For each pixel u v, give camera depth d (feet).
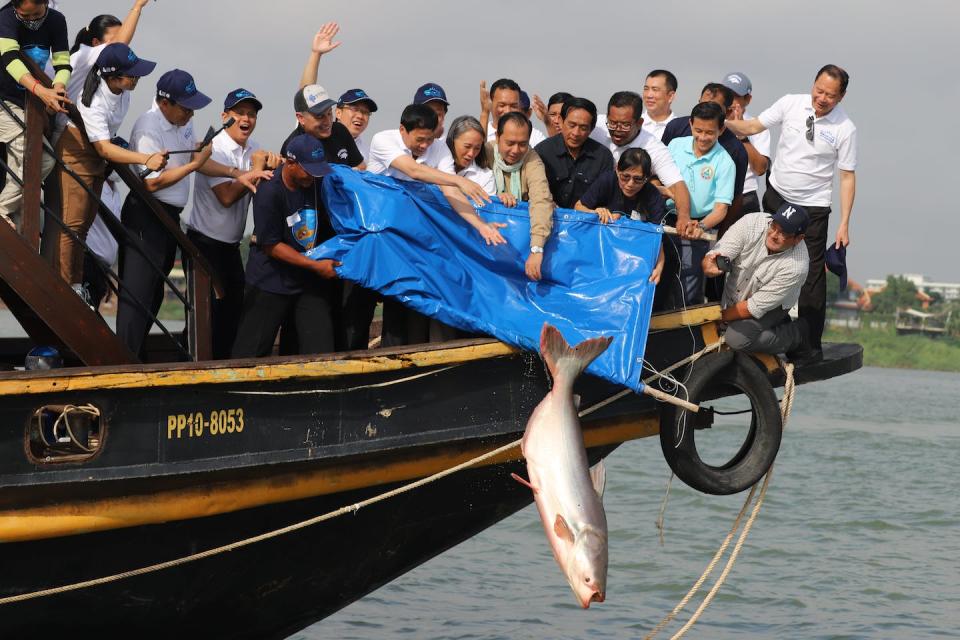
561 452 22.95
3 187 26.76
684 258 30.14
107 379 20.89
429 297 26.71
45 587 21.85
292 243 26.78
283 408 23.27
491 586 48.80
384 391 24.71
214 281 27.07
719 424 109.70
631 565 52.65
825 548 57.16
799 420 122.42
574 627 43.32
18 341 33.55
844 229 34.88
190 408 22.07
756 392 30.09
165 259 28.37
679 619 44.83
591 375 27.53
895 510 67.21
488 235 27.63
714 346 29.58
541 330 25.55
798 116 34.94
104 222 29.48
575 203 30.35
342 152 29.58
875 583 50.78
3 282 24.39
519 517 62.03
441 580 49.52
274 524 24.62
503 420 26.58
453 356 25.39
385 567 28.25
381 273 26.68
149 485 21.75
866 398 175.32
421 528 28.07
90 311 24.04
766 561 54.29
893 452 93.45
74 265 26.27
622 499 67.67
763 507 66.85
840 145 34.55
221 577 24.66
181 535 23.09
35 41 25.72
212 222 29.37
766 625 44.27
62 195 25.91
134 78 26.27
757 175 37.01
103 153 25.84
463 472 27.43
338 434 24.06
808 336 33.24
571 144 29.89
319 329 27.45
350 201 27.22
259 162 27.40
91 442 23.93
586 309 27.94
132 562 22.74
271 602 26.45
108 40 30.53
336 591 27.66
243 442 22.76
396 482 25.98
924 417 136.98
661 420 29.35
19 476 20.35
